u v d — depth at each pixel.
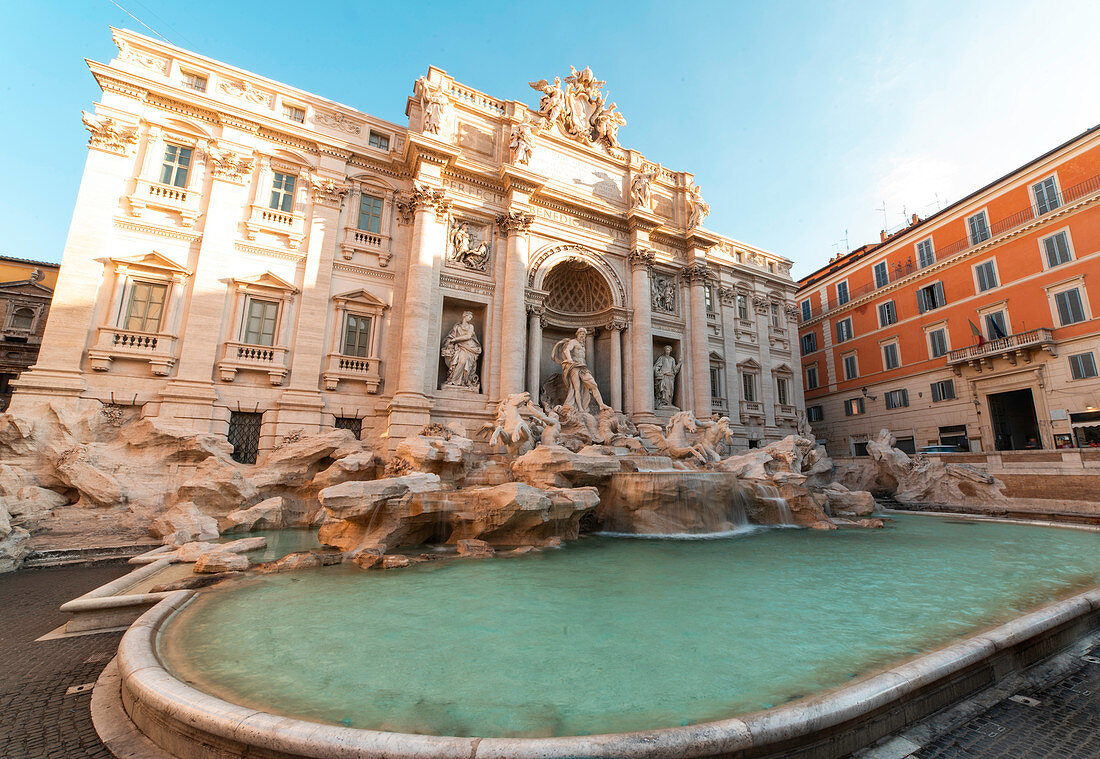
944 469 24.62
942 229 33.81
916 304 35.25
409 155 25.14
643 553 12.41
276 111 23.62
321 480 17.58
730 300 35.62
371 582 9.21
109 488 15.50
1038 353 28.00
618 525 16.53
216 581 9.20
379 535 12.30
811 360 44.47
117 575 10.47
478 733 3.90
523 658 5.55
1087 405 25.89
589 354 30.28
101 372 18.67
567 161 30.64
